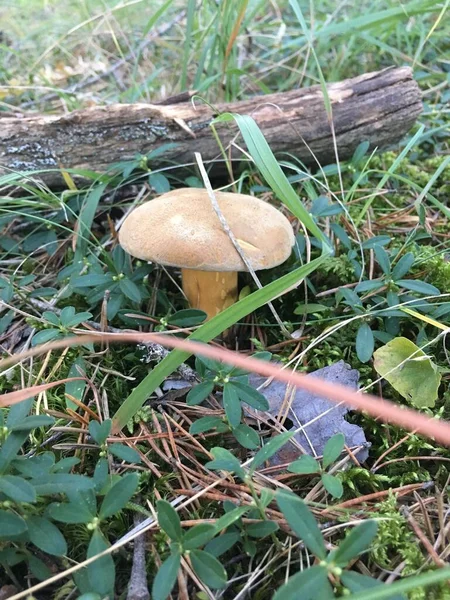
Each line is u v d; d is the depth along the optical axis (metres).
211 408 0.18
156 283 0.22
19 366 0.19
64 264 0.25
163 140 0.26
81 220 0.23
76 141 0.25
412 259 0.20
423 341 0.19
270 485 0.15
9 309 0.21
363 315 0.19
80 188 0.26
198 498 0.15
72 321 0.18
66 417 0.17
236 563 0.14
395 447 0.17
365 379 0.19
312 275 0.23
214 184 0.29
